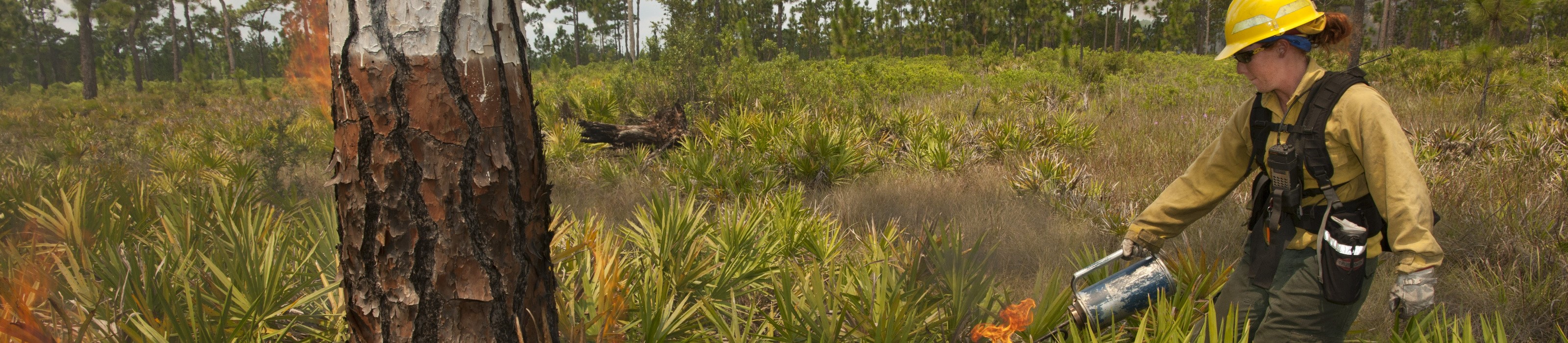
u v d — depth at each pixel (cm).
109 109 1841
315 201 358
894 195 551
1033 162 592
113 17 4250
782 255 321
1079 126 837
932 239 236
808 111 952
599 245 254
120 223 288
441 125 138
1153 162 654
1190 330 190
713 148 696
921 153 707
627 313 230
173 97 2427
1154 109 1031
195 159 725
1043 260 357
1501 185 434
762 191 561
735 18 5000
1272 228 171
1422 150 579
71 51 6700
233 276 208
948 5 4675
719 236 318
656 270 259
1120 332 215
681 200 539
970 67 2397
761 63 1137
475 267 146
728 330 205
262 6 5722
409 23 134
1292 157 163
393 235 144
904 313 197
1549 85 871
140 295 185
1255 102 177
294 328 216
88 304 197
